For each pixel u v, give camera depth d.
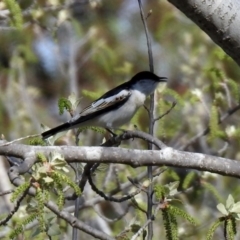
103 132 9.36
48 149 7.00
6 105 15.35
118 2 21.17
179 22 18.69
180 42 18.66
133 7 21.09
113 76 18.36
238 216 6.91
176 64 18.56
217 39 7.18
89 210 12.41
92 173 8.85
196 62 14.82
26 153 6.92
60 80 18.72
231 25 7.05
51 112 18.89
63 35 17.92
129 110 10.43
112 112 10.14
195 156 7.16
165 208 7.07
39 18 12.58
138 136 7.59
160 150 7.18
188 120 13.45
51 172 6.24
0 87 17.05
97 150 7.15
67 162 7.10
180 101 11.45
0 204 12.36
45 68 19.28
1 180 12.10
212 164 7.11
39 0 13.01
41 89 19.08
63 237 10.42
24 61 17.64
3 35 17.66
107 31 20.88
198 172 10.54
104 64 18.53
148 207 7.69
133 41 20.66
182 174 11.91
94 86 18.55
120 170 12.05
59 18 13.02
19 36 17.72
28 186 6.21
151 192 7.76
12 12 9.29
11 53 17.66
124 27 20.98
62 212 7.24
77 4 13.07
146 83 10.71
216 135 11.42
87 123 9.56
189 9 7.05
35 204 8.41
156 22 20.59
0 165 12.37
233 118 14.21
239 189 12.94
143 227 7.14
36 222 9.32
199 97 12.07
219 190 13.08
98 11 20.97
